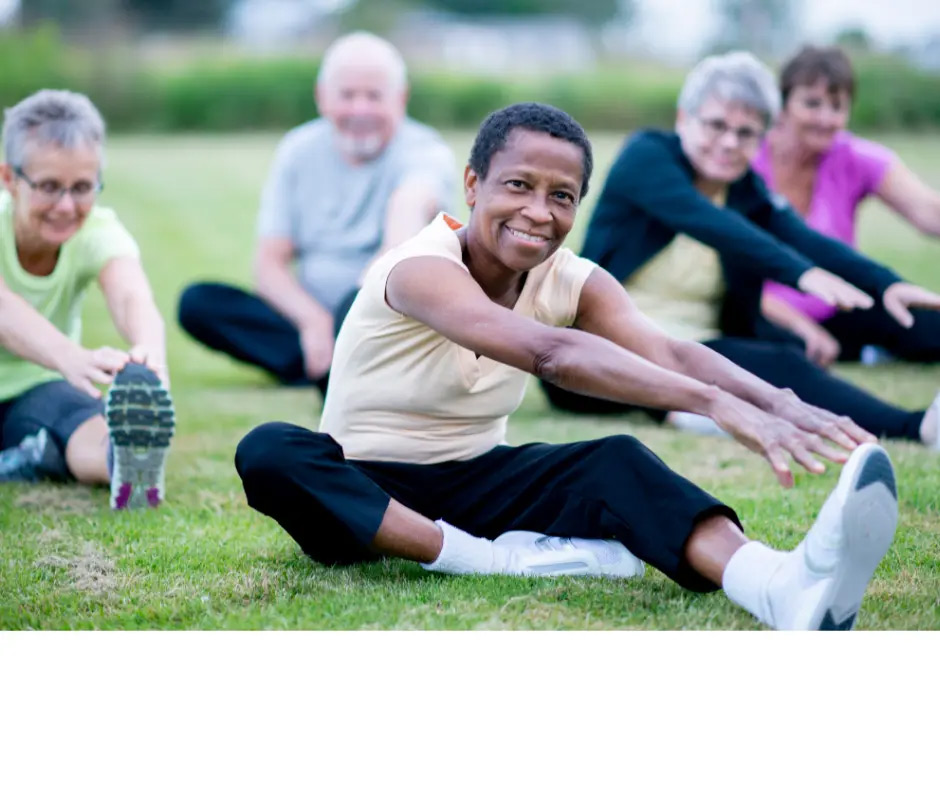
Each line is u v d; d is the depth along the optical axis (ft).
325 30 82.48
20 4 72.23
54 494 10.94
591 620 8.08
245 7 81.92
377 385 8.75
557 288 8.50
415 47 82.33
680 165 13.75
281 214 16.61
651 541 8.01
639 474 8.18
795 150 16.21
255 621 8.11
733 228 12.94
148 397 10.17
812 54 15.93
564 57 80.89
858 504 7.01
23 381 11.68
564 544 8.59
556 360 7.39
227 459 12.19
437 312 7.86
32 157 10.89
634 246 13.91
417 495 8.89
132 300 11.44
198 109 53.42
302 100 53.62
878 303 16.47
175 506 10.55
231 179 39.52
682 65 69.15
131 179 38.99
